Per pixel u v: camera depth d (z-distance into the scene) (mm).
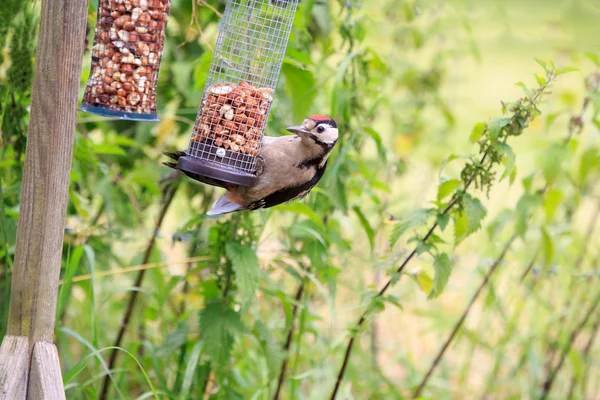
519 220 10195
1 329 9102
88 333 11492
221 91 8297
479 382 13734
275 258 10023
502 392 13070
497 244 10930
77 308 11750
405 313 13703
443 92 16328
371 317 9336
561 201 11117
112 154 11156
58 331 9086
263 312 12148
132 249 12883
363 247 12641
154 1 7848
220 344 9227
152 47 7898
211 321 9297
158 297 10312
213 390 10250
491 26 13461
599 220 15016
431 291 8820
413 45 13578
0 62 8750
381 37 13469
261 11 8906
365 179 11539
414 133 14008
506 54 13961
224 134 8250
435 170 14500
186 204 12352
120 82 7789
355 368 12258
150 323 12539
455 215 9117
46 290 6645
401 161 13203
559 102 13109
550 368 12250
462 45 14016
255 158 8422
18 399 6543
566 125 11406
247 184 7965
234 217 9383
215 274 9539
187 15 10984
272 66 9000
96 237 10594
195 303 10992
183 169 7949
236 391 10047
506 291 11867
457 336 12102
